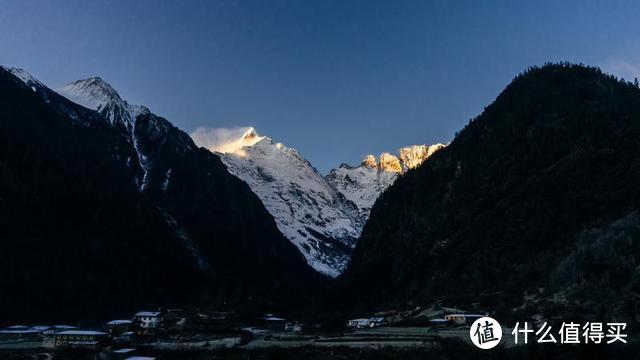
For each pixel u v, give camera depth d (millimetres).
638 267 172000
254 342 170625
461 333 166125
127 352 155500
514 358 131875
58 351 163875
